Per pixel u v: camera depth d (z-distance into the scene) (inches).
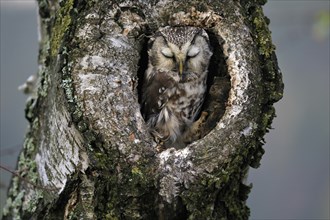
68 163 392.5
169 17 408.2
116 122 381.7
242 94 391.2
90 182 388.5
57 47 399.9
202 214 383.6
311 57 767.7
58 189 399.2
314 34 471.8
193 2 406.6
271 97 394.0
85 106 382.0
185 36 443.2
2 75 685.9
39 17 443.2
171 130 450.6
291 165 788.6
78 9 395.2
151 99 451.5
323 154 781.9
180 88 450.0
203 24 407.2
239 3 404.8
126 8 398.9
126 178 377.4
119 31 395.2
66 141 391.5
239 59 395.9
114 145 378.9
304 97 775.7
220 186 383.6
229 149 383.2
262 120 393.1
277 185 788.0
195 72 449.1
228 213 395.2
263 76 396.2
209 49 447.2
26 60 688.4
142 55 451.8
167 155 379.6
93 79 385.1
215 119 430.6
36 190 413.4
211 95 434.6
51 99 403.9
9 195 430.9
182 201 380.2
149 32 416.2
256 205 784.3
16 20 690.8
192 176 378.9
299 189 785.6
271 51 397.7
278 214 783.7
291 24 500.4
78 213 389.1
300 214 781.9
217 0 405.4
